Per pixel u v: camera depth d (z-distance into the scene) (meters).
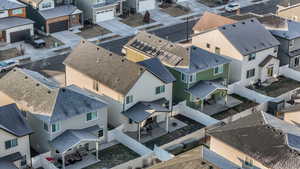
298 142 56.56
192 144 65.69
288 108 68.44
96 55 74.12
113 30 104.00
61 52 92.81
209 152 55.78
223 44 82.56
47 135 61.75
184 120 73.19
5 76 69.69
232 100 79.12
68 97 63.66
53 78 82.25
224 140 58.47
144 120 67.75
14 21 97.25
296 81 86.31
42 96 63.94
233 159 58.19
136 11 113.75
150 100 71.12
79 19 105.25
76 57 75.56
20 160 59.62
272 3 124.56
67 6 105.12
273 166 53.62
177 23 109.31
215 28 83.31
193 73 74.50
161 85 71.44
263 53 84.00
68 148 60.09
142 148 64.25
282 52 89.38
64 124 62.25
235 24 84.75
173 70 76.25
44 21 99.38
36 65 87.06
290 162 53.44
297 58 90.62
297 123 65.94
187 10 116.31
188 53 76.81
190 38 101.38
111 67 71.19
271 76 86.44
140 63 72.31
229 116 73.94
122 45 96.88
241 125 60.47
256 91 82.50
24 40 97.12
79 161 62.75
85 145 64.94
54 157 62.28
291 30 89.44
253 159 55.53
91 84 72.19
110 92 69.31
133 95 68.62
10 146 58.66
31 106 63.41
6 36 95.12
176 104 77.12
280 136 56.97
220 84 77.75
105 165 62.41
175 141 64.81
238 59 81.12
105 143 67.00
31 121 63.59
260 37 84.50
